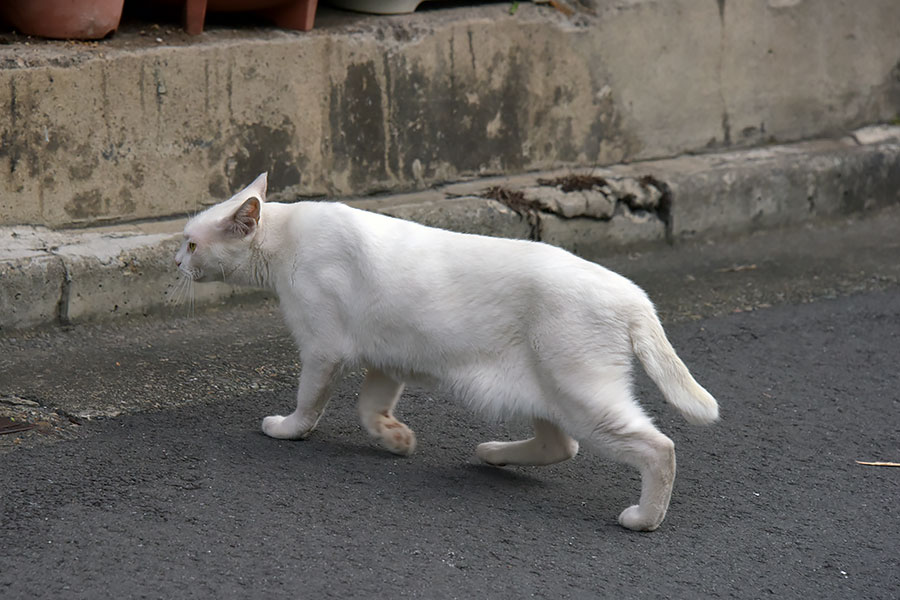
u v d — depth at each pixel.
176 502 4.71
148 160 7.10
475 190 8.17
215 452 5.21
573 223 8.24
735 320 7.40
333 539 4.52
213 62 7.15
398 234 5.02
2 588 4.04
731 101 9.31
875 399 6.36
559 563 4.48
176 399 5.80
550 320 4.62
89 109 6.83
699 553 4.67
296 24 7.51
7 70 6.54
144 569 4.21
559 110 8.58
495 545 4.58
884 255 8.74
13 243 6.64
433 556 4.45
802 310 7.63
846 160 9.36
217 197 7.41
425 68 7.93
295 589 4.15
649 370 4.61
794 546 4.79
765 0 9.19
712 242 8.84
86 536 4.41
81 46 6.86
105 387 5.87
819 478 5.43
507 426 5.76
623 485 5.22
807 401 6.29
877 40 9.83
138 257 6.77
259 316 7.06
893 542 4.88
